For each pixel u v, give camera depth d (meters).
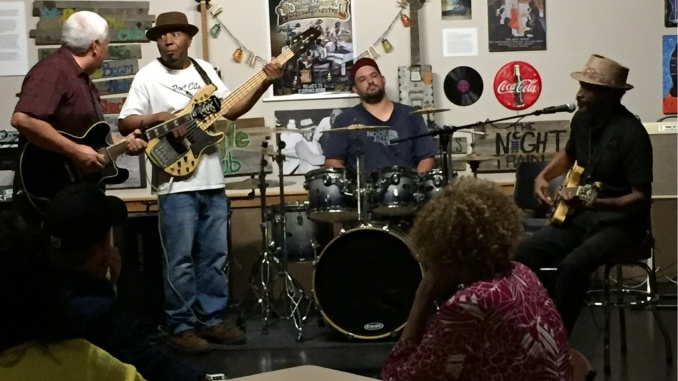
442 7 5.38
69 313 1.47
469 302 1.67
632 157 3.66
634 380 3.46
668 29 5.47
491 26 5.39
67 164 3.46
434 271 1.80
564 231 3.78
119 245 4.62
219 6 5.27
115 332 1.73
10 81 5.18
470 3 5.39
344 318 4.20
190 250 4.14
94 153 3.46
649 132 5.05
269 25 5.29
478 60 5.41
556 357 1.71
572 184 3.84
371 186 4.19
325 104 5.32
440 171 4.21
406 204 4.12
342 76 5.32
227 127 5.19
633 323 4.50
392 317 4.18
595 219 3.68
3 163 4.86
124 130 4.10
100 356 1.49
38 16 5.16
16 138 4.96
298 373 1.78
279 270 4.48
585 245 3.62
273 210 4.57
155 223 4.67
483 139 5.41
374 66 4.84
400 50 5.34
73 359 1.45
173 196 4.09
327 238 4.65
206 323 4.23
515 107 5.41
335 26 5.30
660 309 4.81
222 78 5.29
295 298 4.70
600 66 3.73
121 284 4.61
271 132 4.51
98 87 5.20
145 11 5.23
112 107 5.22
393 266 4.18
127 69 5.23
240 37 5.29
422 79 5.27
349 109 4.81
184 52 4.21
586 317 4.68
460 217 1.73
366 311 4.20
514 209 1.79
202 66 4.37
